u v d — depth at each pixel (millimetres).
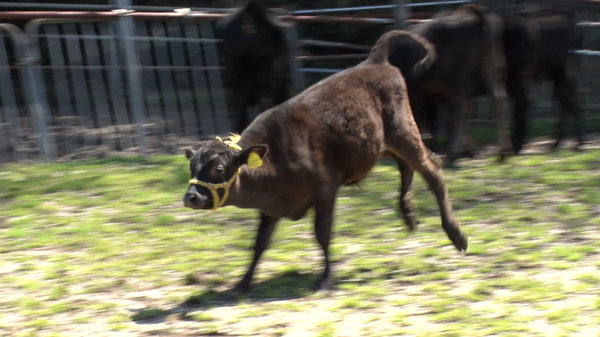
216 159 5746
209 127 12461
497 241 7316
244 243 7625
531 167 9992
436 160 6887
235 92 10656
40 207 8797
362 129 6453
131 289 6629
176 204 8836
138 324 5879
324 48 16328
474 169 10016
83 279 6867
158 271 6992
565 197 8594
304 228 8023
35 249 7660
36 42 10852
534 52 10734
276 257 7227
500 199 8688
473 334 5359
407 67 9508
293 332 5570
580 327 5402
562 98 11055
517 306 5836
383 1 16203
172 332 5707
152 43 12633
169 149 11680
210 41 12203
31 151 11469
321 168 6270
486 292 6137
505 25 10625
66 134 11781
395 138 6660
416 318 5719
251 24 10367
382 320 5699
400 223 8047
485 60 9953
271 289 6480
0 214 8633
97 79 11828
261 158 5816
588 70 12797
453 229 6848
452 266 6797
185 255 7387
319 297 6254
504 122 10336
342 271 6812
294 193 6277
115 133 11789
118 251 7516
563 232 7516
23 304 6340
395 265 6891
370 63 6895
